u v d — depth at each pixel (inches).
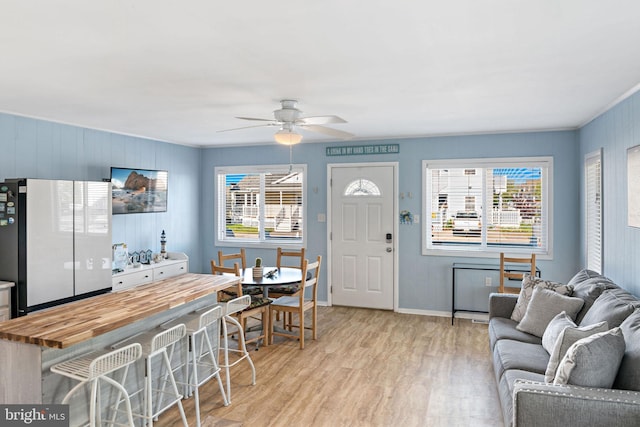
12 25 81.7
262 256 257.0
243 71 111.1
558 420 76.0
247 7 74.3
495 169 215.9
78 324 91.3
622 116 139.6
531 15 78.1
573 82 121.8
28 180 152.0
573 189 201.9
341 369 151.8
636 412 72.8
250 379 143.0
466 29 84.4
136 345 88.8
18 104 150.1
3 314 149.6
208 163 268.1
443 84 123.9
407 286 229.3
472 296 218.4
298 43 91.5
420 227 226.1
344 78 117.8
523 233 212.5
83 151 193.9
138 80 119.4
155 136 225.6
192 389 130.6
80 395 92.7
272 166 253.6
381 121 183.8
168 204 243.4
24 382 86.8
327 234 243.4
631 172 130.3
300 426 113.1
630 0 72.3
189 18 78.7
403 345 177.3
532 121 184.1
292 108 144.9
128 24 81.4
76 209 169.8
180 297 115.7
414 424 114.3
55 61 103.0
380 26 82.7
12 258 152.9
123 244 205.5
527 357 113.1
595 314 112.5
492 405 124.7
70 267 167.2
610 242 153.0
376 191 233.9
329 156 242.1
